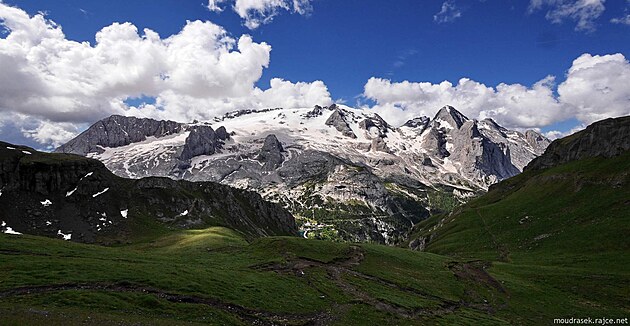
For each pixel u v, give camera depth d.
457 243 188.25
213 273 73.31
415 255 128.12
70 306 47.94
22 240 90.06
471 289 99.31
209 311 54.72
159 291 59.09
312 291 76.62
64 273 60.09
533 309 87.62
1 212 184.25
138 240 186.25
